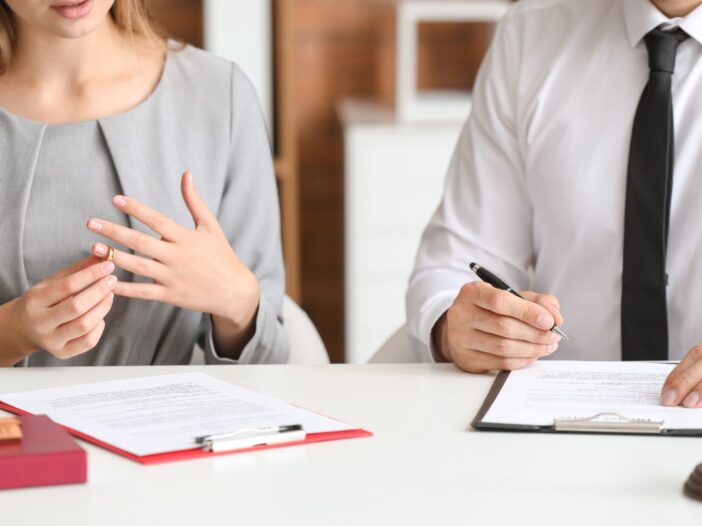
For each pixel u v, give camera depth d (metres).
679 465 1.16
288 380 1.53
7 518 1.02
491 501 1.06
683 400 1.35
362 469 1.15
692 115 1.84
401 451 1.21
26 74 1.90
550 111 1.95
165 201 1.89
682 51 1.86
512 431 1.28
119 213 1.86
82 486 1.10
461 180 2.04
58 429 1.19
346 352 4.03
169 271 1.64
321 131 4.54
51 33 1.78
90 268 1.54
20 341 1.59
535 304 1.54
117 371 1.57
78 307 1.54
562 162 1.93
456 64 4.49
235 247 1.98
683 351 1.85
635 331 1.83
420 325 1.81
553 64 1.96
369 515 1.03
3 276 1.84
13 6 1.72
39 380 1.52
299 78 4.50
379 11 4.47
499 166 2.01
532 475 1.13
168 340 1.90
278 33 3.89
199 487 1.10
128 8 1.94
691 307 1.83
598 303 1.92
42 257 1.84
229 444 1.19
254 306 1.79
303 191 4.56
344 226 4.20
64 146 1.87
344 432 1.26
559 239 1.94
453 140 3.91
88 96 1.90
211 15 3.78
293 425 1.25
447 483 1.11
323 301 4.62
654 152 1.83
